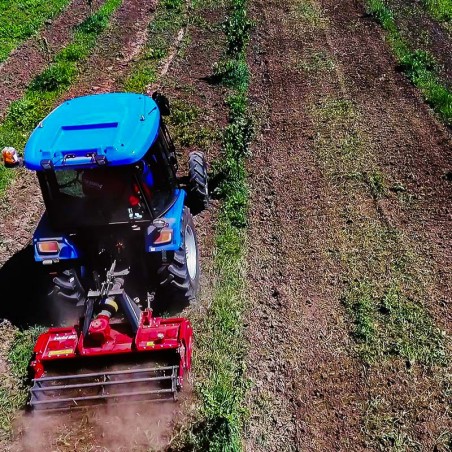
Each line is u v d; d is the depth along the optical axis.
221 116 13.37
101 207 7.11
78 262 7.48
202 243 9.61
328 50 16.19
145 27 18.88
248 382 7.21
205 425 6.56
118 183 6.93
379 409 6.74
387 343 7.52
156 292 7.92
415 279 8.48
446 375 7.04
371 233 9.48
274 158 11.75
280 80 14.80
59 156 6.68
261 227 9.91
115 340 6.81
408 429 6.51
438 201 10.05
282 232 9.73
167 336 6.78
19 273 9.38
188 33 18.06
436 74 14.45
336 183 10.80
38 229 7.46
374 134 12.19
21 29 18.78
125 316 7.04
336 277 8.69
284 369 7.34
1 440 6.74
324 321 7.97
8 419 6.96
